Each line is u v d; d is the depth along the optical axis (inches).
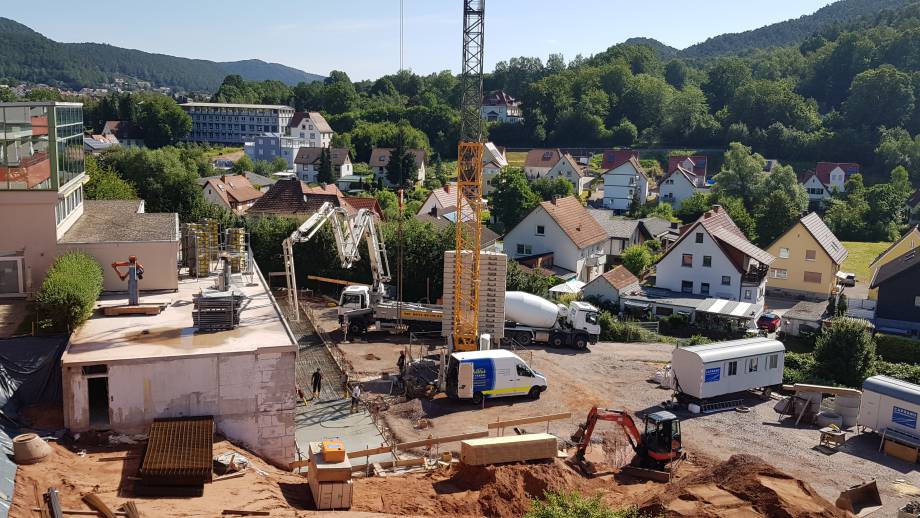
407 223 2283.5
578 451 1122.0
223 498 789.9
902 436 1222.9
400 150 5620.1
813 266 2763.3
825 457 1203.2
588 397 1434.5
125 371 912.3
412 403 1343.5
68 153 1253.7
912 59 7401.6
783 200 3602.4
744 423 1352.1
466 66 1515.7
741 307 2191.2
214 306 1046.4
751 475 905.5
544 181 4670.3
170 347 961.5
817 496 878.4
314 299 2139.5
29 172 1148.5
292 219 2303.2
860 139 5959.6
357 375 1476.4
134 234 1294.3
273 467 965.2
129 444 901.8
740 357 1419.8
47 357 968.3
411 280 2191.2
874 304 2431.1
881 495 1055.6
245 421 967.0
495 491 939.3
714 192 4562.0
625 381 1553.9
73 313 991.6
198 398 943.7
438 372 1459.2
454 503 914.1
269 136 6924.2
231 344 979.9
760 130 6451.8
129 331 1035.3
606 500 955.3
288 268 1517.0
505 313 1753.2
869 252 3782.0
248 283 1384.1
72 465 816.3
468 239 1974.7
